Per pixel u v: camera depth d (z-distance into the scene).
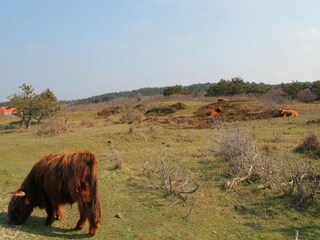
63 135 20.38
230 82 55.69
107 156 14.07
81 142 17.56
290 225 7.61
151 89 126.19
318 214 8.09
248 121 24.70
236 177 10.26
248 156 10.94
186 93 58.00
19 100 28.95
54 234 6.92
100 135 18.86
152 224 7.63
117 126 24.45
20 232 6.84
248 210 8.46
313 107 29.97
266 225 7.64
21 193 7.20
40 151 16.28
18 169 12.77
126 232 7.16
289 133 18.05
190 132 20.36
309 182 9.69
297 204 8.52
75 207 8.59
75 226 7.41
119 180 10.84
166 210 8.46
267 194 9.23
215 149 13.95
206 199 9.11
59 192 7.07
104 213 8.25
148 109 37.28
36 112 29.95
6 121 35.34
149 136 18.77
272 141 15.84
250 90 54.25
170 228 7.43
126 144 17.36
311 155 12.53
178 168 11.84
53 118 26.53
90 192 6.84
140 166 12.21
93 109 42.84
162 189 9.91
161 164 11.27
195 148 15.25
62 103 35.22
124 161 13.30
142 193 9.67
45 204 7.35
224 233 7.27
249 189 9.59
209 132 20.17
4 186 10.34
